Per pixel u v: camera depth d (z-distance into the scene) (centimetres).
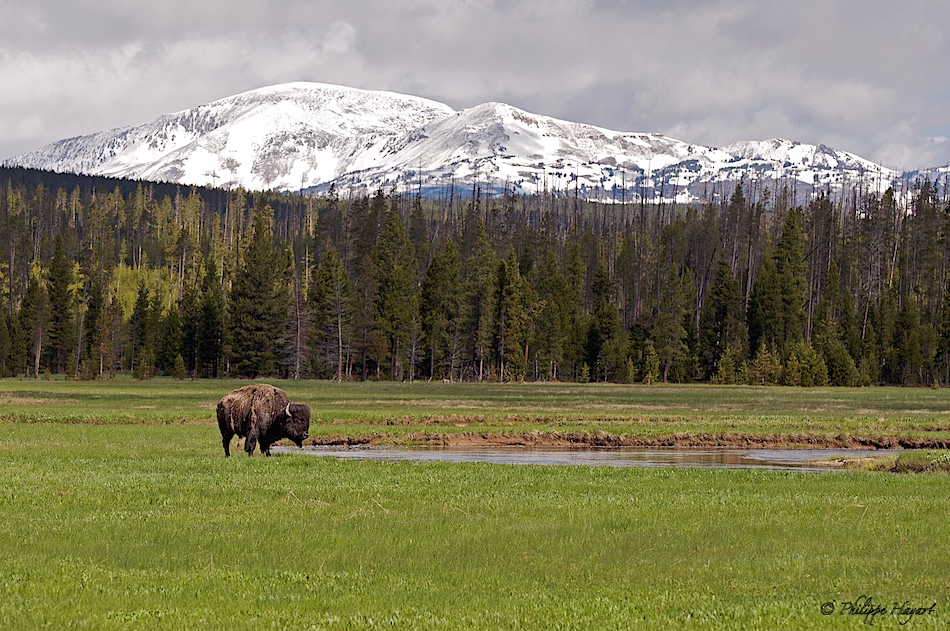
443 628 3656
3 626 3603
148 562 4722
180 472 7925
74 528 5419
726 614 3866
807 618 3819
